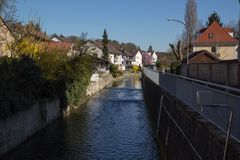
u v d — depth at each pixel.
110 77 87.06
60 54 37.91
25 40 34.28
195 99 14.60
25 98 24.95
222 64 21.12
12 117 22.44
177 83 20.70
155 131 28.56
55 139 25.88
